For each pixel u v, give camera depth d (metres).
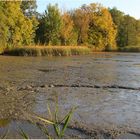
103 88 16.16
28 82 17.50
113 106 11.93
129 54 63.00
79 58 43.34
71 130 8.85
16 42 52.38
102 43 77.12
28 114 10.39
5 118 9.84
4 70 23.70
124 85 17.16
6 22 48.62
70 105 11.95
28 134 8.30
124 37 93.25
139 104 12.34
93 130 8.92
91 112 10.94
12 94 13.90
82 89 15.66
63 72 23.31
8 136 8.12
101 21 75.81
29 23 56.31
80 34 72.88
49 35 63.72
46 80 18.47
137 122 9.84
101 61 37.66
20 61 33.81
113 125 9.48
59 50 49.59
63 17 66.25
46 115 10.31
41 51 47.91
